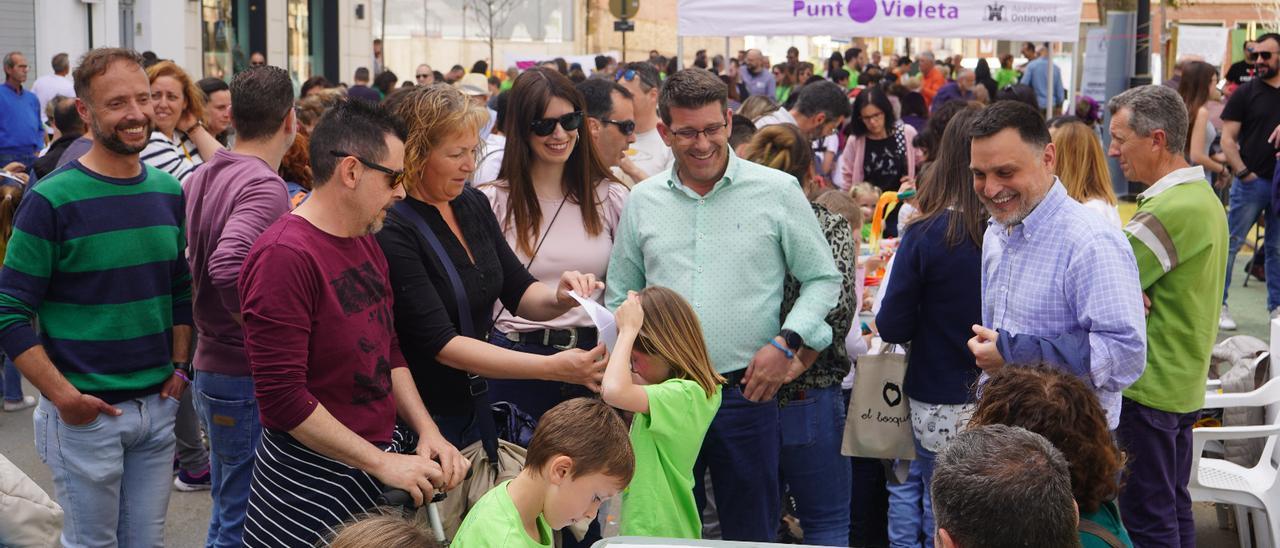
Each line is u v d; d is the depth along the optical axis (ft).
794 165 15.52
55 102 21.91
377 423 9.78
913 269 12.53
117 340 12.19
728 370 12.66
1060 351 10.54
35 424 12.51
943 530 6.92
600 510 12.83
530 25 107.45
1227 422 15.88
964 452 7.01
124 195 12.17
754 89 65.16
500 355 10.43
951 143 12.45
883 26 33.09
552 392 12.94
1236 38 70.90
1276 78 28.19
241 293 9.31
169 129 16.94
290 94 13.26
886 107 29.96
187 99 17.42
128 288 12.22
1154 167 13.00
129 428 12.38
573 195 13.42
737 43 126.93
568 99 12.93
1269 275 27.68
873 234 22.75
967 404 11.87
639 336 11.32
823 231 13.29
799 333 12.33
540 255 13.24
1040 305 11.09
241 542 13.46
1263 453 15.11
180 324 12.90
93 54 11.74
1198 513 17.74
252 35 68.13
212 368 13.24
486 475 10.62
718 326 12.61
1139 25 45.93
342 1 79.46
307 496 9.52
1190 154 32.71
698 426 11.34
